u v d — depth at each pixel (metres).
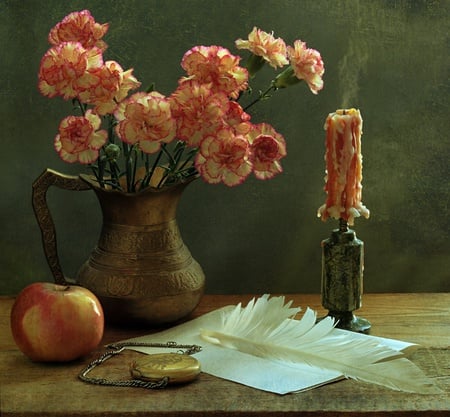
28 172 1.37
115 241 1.18
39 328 1.09
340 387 1.05
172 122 1.09
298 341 1.11
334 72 1.35
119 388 1.06
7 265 1.40
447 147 1.38
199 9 1.34
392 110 1.37
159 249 1.18
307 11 1.34
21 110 1.36
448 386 1.06
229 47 1.35
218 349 1.13
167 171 1.17
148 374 1.06
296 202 1.38
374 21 1.34
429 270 1.41
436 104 1.37
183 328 1.19
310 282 1.41
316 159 1.37
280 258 1.40
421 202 1.39
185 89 1.09
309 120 1.36
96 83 1.09
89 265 1.20
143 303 1.17
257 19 1.34
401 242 1.40
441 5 1.35
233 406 1.02
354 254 1.18
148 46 1.34
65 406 1.02
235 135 1.11
